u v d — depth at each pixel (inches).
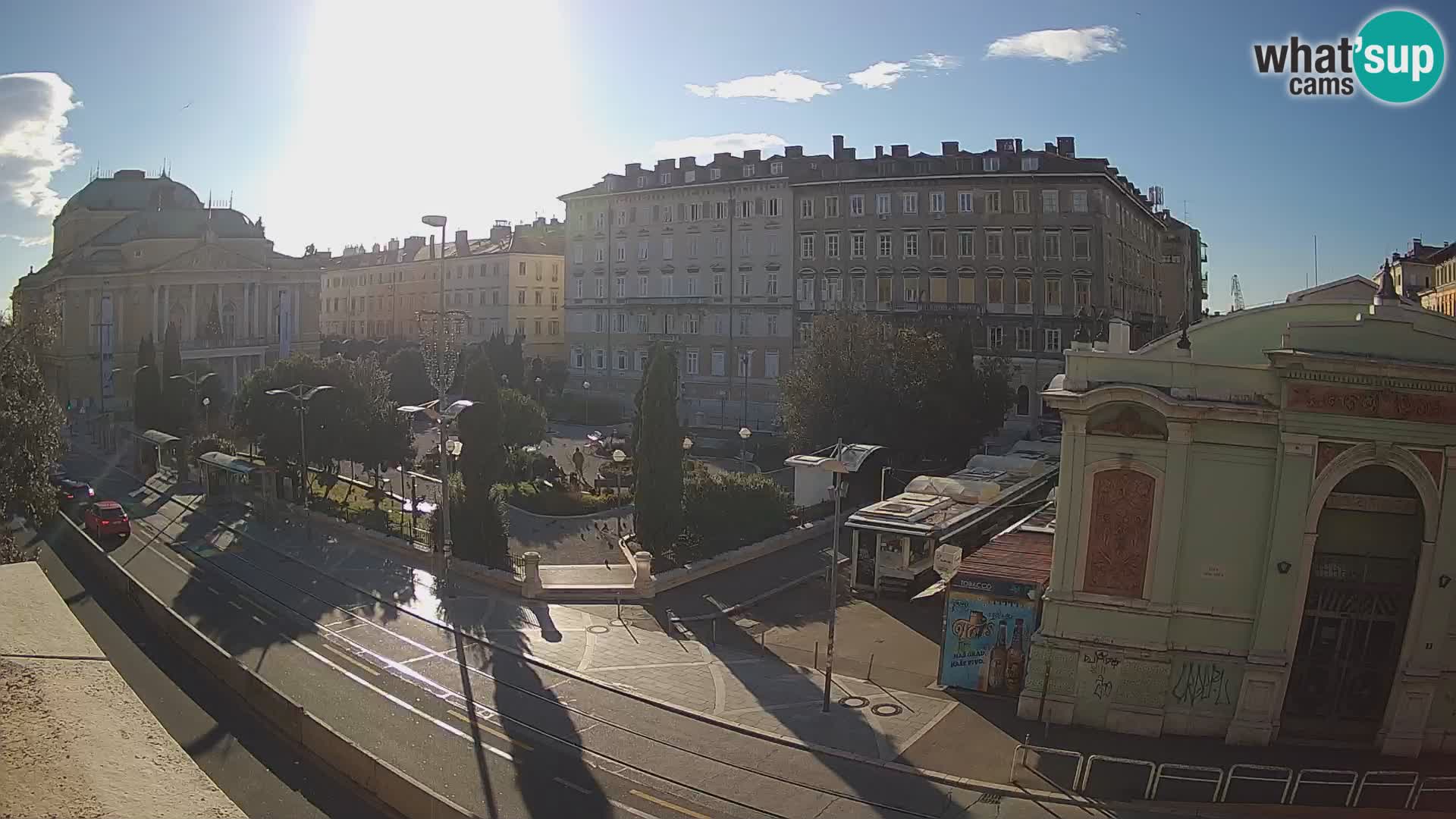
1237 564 923.4
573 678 1077.1
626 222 3924.7
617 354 3976.4
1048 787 818.2
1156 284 4040.4
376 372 2269.9
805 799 796.6
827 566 1606.8
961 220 3270.2
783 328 3545.8
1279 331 1023.0
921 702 1010.1
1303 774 852.6
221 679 1036.5
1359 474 916.6
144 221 4539.9
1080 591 952.9
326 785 797.9
